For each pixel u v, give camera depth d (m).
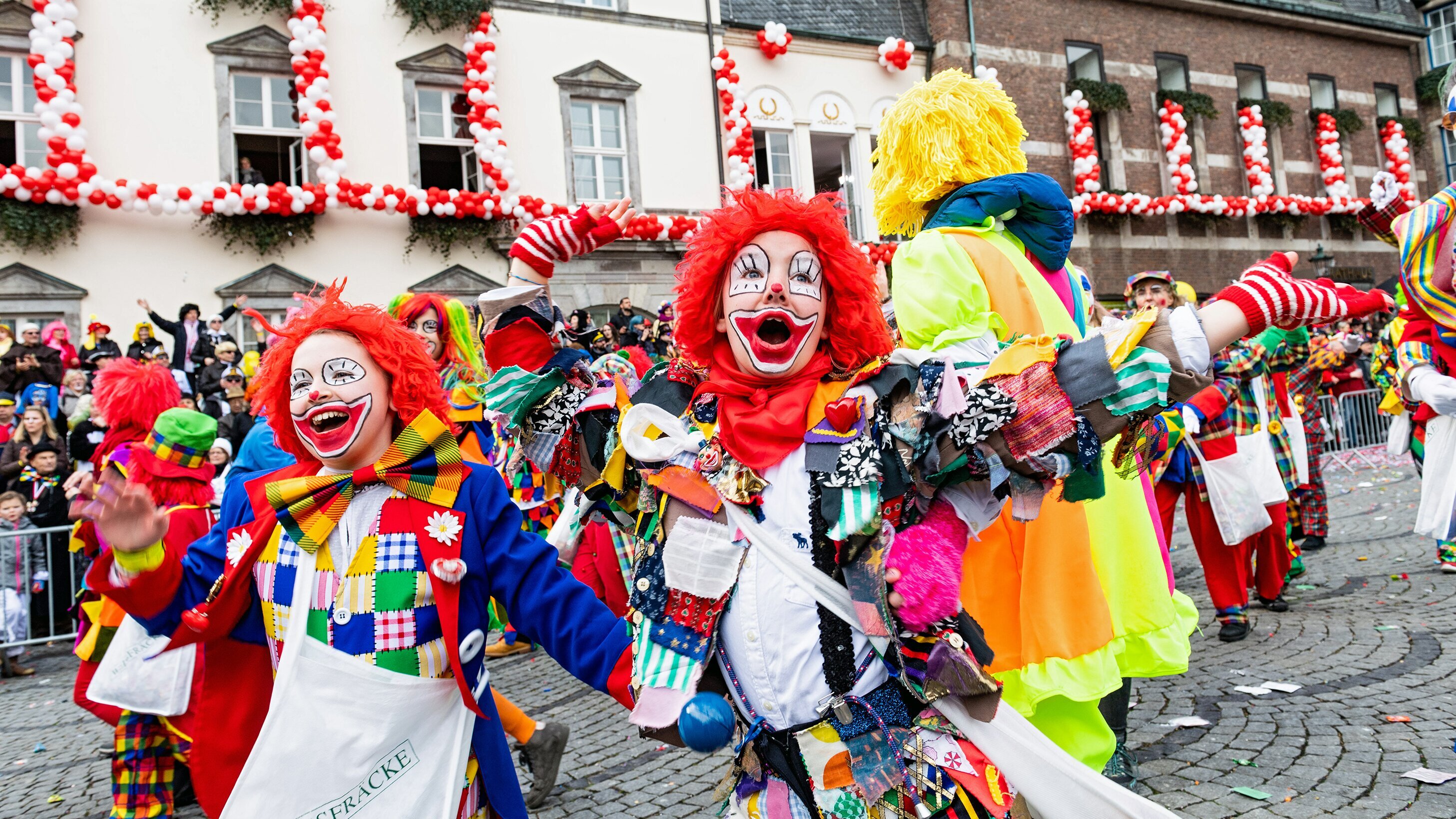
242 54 13.14
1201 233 20.42
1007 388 1.58
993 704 1.65
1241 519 4.79
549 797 3.68
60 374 9.50
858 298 1.77
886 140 3.22
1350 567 6.78
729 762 3.93
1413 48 23.94
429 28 14.12
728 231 1.78
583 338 2.15
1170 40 20.50
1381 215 4.74
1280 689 4.17
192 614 2.01
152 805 3.55
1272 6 21.52
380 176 13.80
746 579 1.69
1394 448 5.93
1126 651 2.79
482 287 14.19
